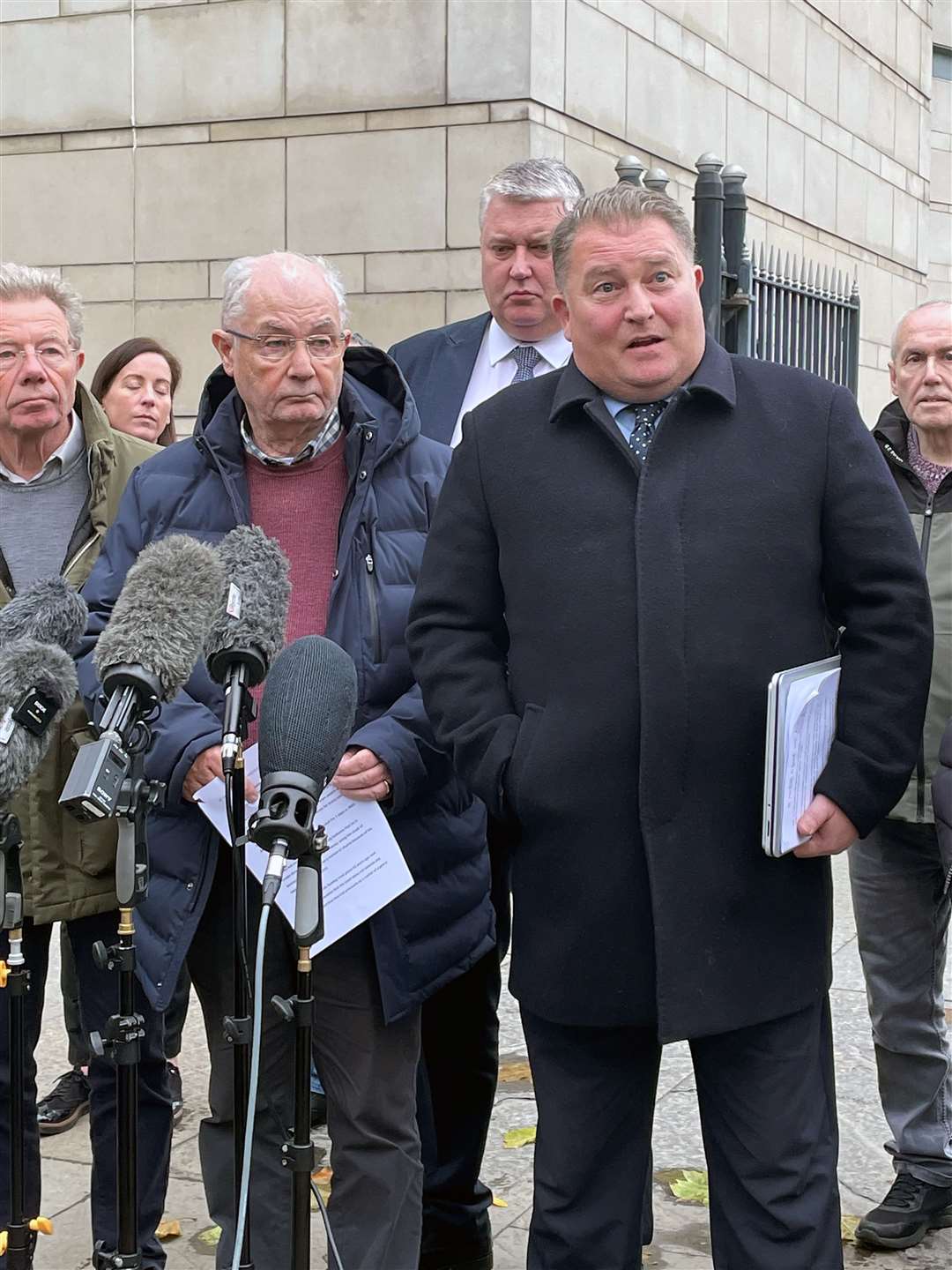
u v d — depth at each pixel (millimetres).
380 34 7121
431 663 2586
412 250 7113
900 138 11820
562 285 2494
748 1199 2428
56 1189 3613
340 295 2797
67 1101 3998
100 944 2078
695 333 2445
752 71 9203
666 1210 3410
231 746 2105
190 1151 3787
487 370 3609
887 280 11617
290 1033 2770
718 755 2371
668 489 2402
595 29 7414
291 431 2822
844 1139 3738
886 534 2422
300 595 2852
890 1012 3314
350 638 2789
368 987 2758
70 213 7828
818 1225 2396
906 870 3271
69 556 3072
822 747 2412
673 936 2359
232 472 2867
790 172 9820
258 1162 2785
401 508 2867
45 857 2930
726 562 2377
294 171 7340
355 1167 2777
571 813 2404
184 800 2738
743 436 2426
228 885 2777
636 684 2373
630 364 2406
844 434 2447
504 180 3449
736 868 2387
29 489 3148
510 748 2469
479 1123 3156
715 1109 2467
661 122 8109
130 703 2035
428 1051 3131
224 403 2883
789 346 6828
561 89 7129
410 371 3715
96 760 1903
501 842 3037
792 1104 2418
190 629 2090
